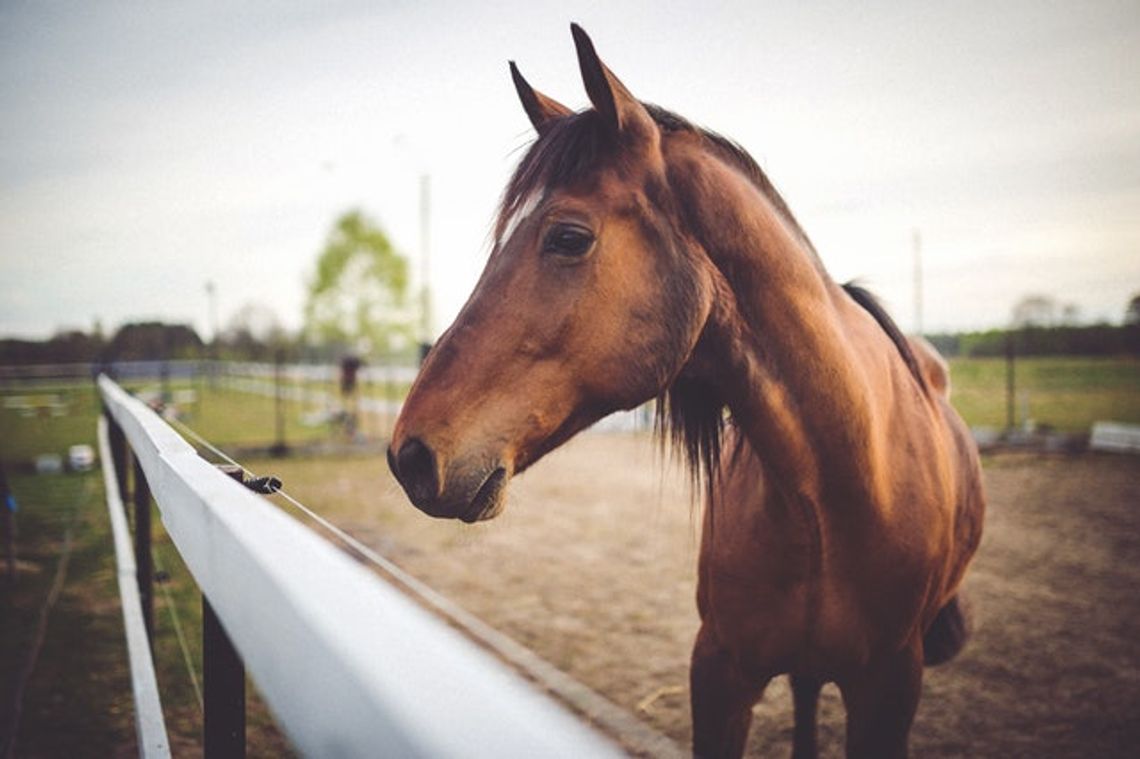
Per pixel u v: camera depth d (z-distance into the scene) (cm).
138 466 283
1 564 507
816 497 156
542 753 26
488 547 622
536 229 137
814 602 165
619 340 136
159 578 345
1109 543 609
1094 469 960
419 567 561
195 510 89
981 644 407
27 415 1594
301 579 49
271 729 299
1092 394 1825
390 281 3156
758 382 147
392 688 34
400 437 130
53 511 682
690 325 139
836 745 315
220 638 106
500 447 131
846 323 172
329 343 3178
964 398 1819
